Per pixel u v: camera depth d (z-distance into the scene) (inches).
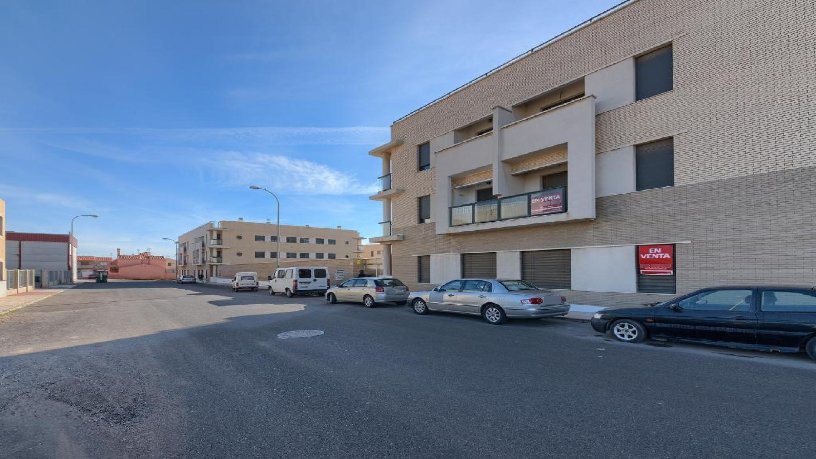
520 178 652.1
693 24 458.3
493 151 641.6
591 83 549.0
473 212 677.3
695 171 448.1
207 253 2583.7
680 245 454.9
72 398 210.5
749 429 158.2
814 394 199.9
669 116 471.8
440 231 739.4
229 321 495.8
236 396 207.9
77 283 2402.8
